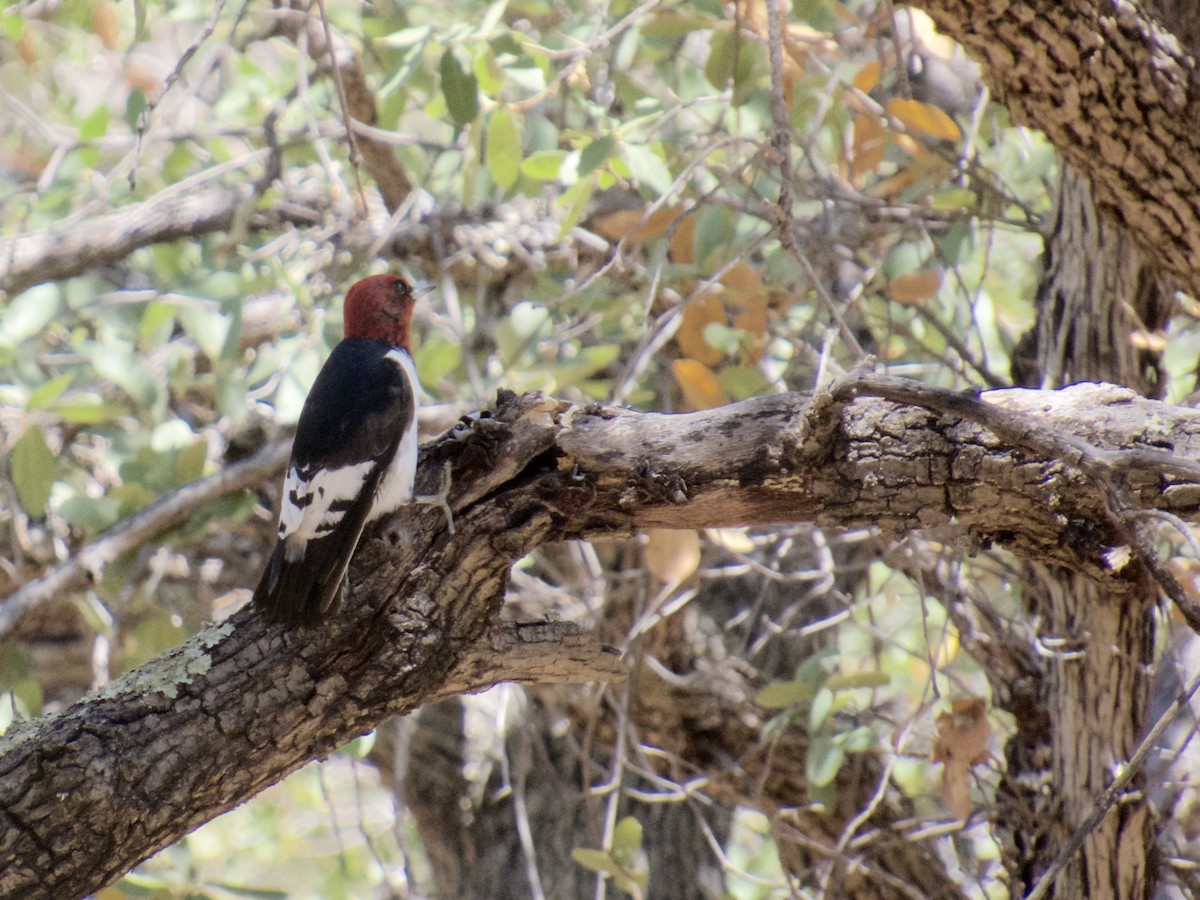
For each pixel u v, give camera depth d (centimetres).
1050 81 723
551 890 1344
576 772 1361
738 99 920
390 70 1095
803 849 1184
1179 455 597
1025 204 1087
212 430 1143
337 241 1153
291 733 625
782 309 1085
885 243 1163
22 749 594
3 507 1163
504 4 934
